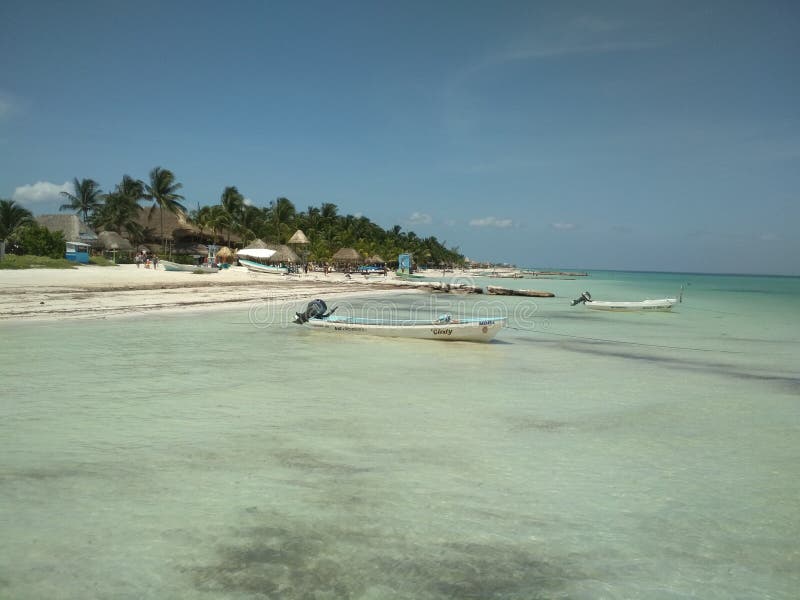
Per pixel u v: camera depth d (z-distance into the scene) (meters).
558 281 105.06
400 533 5.13
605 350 18.31
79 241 55.88
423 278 71.81
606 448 7.90
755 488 6.52
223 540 4.87
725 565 4.80
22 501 5.51
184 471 6.46
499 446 7.83
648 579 4.55
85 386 10.55
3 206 51.16
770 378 13.77
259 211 81.25
